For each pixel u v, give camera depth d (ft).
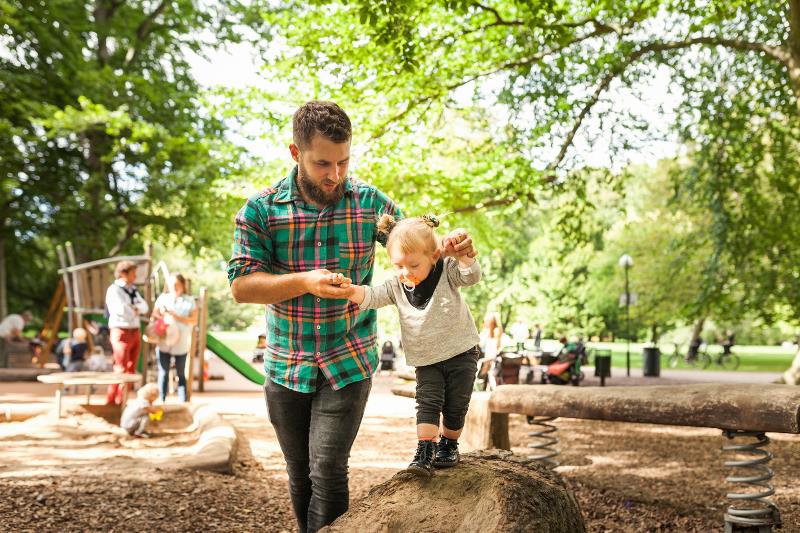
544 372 59.67
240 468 22.13
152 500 17.20
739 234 51.78
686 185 52.90
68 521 15.40
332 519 10.11
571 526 10.22
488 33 44.70
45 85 71.05
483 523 9.21
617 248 119.34
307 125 9.23
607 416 16.16
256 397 47.01
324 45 43.39
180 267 181.78
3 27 65.16
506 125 47.26
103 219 72.84
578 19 46.47
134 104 71.61
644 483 20.90
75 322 50.47
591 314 118.83
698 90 47.88
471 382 10.28
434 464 10.28
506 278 119.24
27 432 28.32
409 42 36.55
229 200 62.49
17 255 82.02
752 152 51.08
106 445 26.66
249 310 205.77
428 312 9.97
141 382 42.19
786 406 12.86
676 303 95.04
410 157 46.34
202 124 77.87
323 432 9.95
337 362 9.98
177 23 78.84
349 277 10.34
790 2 41.19
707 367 98.89
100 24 74.43
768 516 15.03
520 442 29.09
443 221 44.37
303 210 10.04
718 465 23.95
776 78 47.70
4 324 66.74
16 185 67.15
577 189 47.42
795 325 64.44
